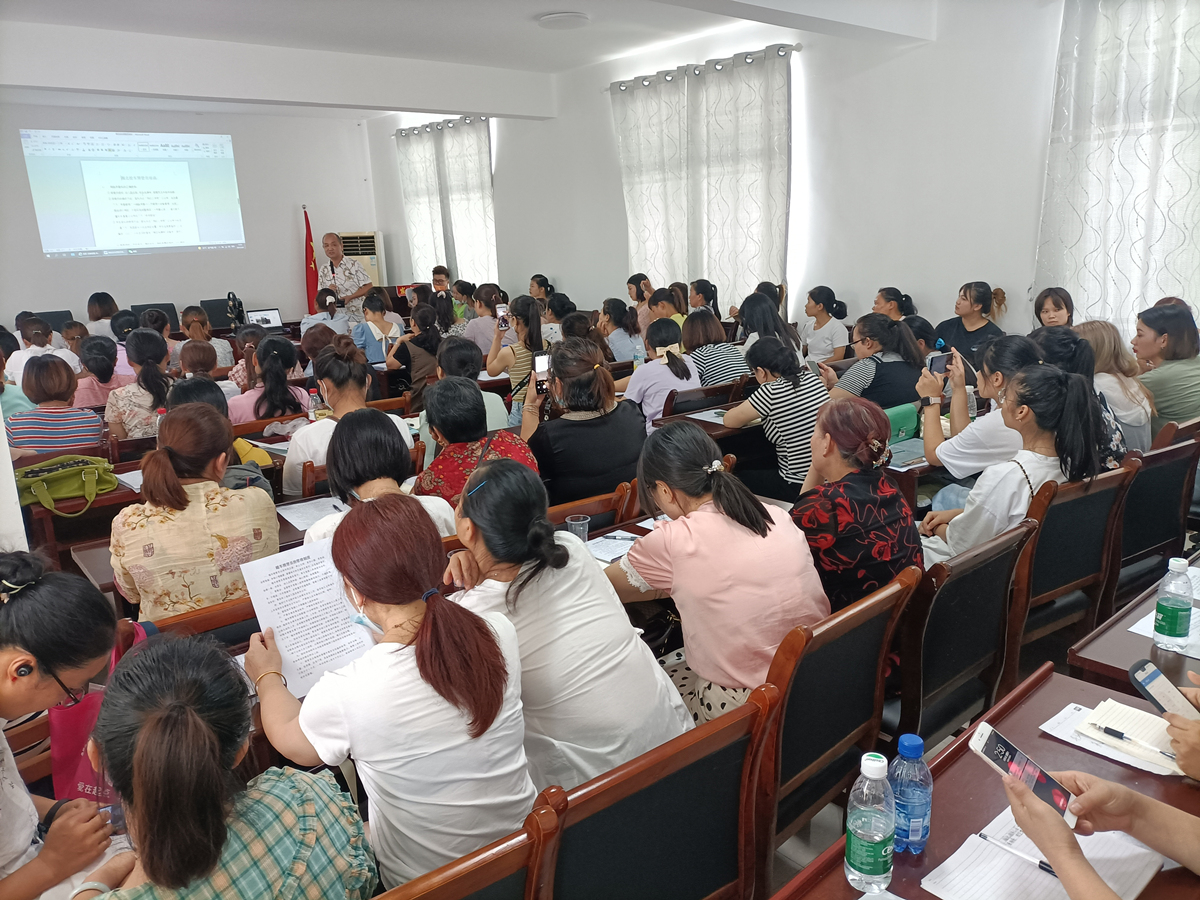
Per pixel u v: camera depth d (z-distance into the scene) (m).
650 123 7.12
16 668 1.11
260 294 10.38
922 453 3.10
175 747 0.85
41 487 2.76
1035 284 5.04
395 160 10.41
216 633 1.52
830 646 1.48
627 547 2.10
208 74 6.21
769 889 1.51
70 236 9.05
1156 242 4.55
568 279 8.52
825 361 5.17
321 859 0.98
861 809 1.02
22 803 1.18
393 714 1.12
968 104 5.24
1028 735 1.31
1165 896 0.99
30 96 8.30
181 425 1.82
